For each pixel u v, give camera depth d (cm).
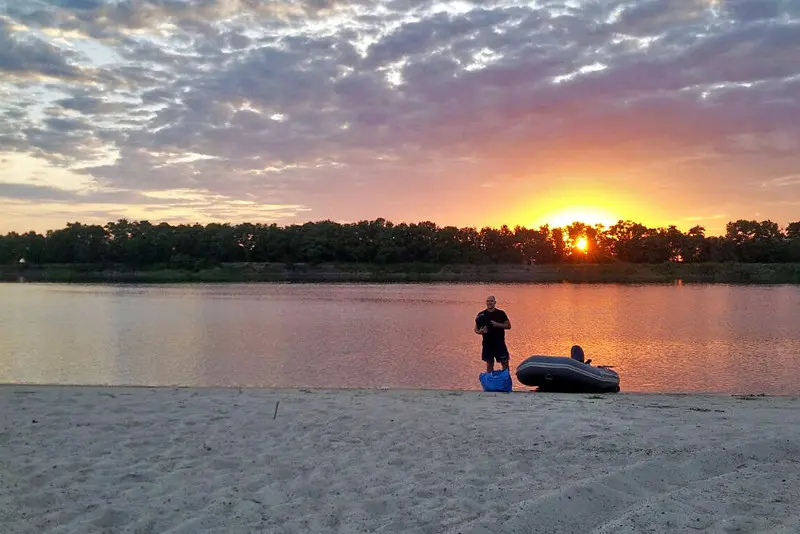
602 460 621
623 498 509
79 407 882
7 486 557
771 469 568
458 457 643
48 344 2342
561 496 498
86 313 3728
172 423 793
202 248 11000
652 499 495
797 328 2911
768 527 435
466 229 11731
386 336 2581
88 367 1839
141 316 3525
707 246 10975
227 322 3184
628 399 998
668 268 10112
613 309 4169
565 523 463
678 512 466
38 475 587
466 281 9569
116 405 899
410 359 1970
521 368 1249
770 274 9419
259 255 11038
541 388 1236
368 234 11269
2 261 10738
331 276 10256
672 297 5625
